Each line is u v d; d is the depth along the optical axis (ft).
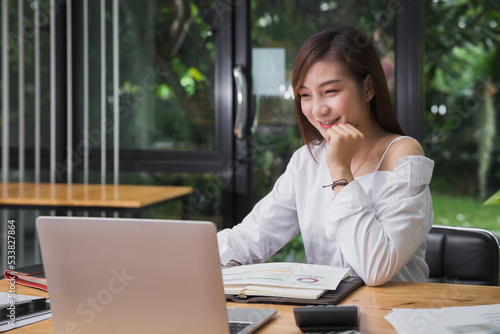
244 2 10.76
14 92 11.61
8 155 11.69
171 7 11.10
